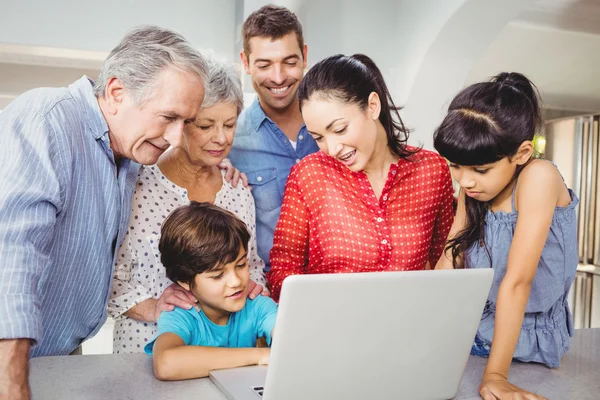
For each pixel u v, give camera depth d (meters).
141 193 1.48
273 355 0.84
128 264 1.44
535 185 1.09
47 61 3.50
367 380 0.91
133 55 1.13
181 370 1.02
